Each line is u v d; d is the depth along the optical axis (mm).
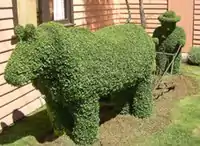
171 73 9180
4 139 5605
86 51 4871
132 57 5609
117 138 5562
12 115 6301
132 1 12461
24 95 6684
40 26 4676
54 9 8031
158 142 5586
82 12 9586
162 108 7000
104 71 5070
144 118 6328
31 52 4434
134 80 5840
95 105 5145
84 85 4785
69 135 5395
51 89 4840
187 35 11938
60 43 4555
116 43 5457
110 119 6238
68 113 5387
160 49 9336
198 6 11703
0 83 6023
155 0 12195
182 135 5879
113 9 12258
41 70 4566
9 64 4430
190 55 11484
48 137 5555
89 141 5203
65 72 4641
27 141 5500
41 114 6742
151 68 6211
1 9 6035
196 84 8898
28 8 6723
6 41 6191
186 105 7414
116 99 6488
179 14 11945
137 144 5469
